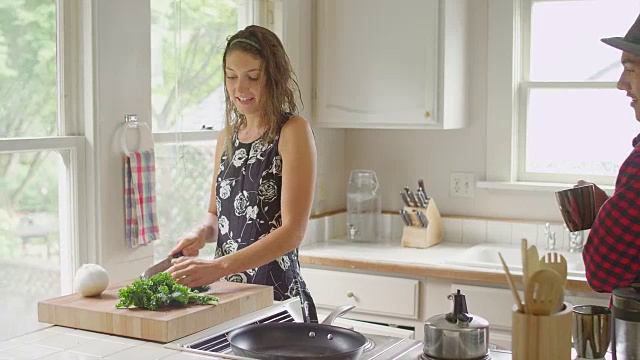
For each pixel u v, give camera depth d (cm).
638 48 209
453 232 385
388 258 342
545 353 165
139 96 278
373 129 402
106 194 267
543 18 371
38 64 253
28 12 249
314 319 260
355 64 367
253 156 250
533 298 166
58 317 210
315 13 375
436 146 389
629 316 174
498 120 374
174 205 305
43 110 255
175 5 302
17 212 248
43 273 257
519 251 359
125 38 272
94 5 259
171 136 300
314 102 378
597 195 216
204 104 320
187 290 211
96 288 219
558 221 366
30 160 251
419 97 355
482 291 317
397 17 356
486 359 180
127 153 272
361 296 342
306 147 243
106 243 268
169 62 300
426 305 331
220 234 258
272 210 248
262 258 231
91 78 261
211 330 205
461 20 367
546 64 372
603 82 360
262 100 248
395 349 195
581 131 367
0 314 244
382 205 403
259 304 226
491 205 380
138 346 193
